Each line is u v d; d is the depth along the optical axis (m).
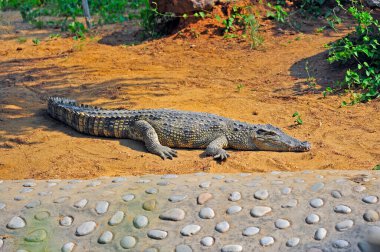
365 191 5.29
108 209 5.49
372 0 12.08
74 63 11.14
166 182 5.89
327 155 6.82
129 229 5.25
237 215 5.23
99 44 12.53
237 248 4.88
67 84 9.89
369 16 9.78
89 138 7.65
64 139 7.60
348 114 8.04
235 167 6.65
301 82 9.45
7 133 7.77
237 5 12.66
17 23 14.96
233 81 9.70
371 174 5.72
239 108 8.48
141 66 10.75
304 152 6.98
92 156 7.07
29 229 5.38
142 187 5.80
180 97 9.02
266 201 5.35
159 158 6.98
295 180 5.67
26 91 9.55
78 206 5.57
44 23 14.83
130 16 14.94
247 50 11.24
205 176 6.09
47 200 5.71
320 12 12.91
